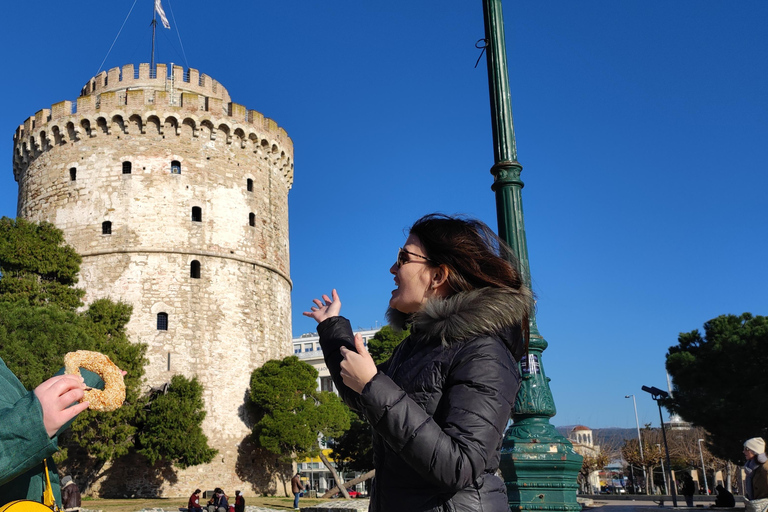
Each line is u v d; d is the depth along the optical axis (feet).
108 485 117.60
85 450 117.50
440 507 8.79
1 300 103.55
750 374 106.63
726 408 107.65
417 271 10.68
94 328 112.98
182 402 116.47
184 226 135.74
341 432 135.03
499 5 29.96
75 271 113.91
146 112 136.98
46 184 139.64
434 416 9.16
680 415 119.75
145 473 119.85
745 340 108.06
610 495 152.46
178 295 132.16
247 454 131.34
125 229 132.46
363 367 8.50
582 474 268.62
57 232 113.39
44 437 8.69
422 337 9.87
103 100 137.49
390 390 8.37
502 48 29.45
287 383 129.80
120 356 113.09
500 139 28.14
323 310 12.07
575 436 458.50
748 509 27.84
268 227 149.89
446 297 10.56
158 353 127.95
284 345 150.10
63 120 138.72
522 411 25.05
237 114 146.00
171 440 112.98
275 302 148.05
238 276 139.95
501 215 27.53
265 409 133.90
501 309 9.46
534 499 23.94
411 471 9.03
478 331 9.32
